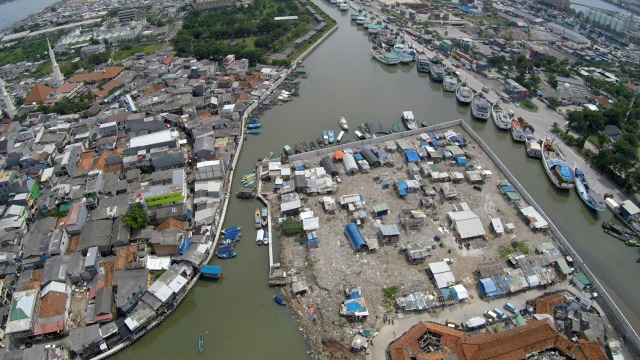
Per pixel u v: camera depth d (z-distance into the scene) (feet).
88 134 519.60
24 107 625.00
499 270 330.54
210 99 597.93
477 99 607.78
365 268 341.82
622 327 290.76
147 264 338.13
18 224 374.22
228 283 340.59
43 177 436.76
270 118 588.91
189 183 446.60
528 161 495.41
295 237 377.71
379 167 470.80
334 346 285.64
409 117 575.38
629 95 609.83
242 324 307.58
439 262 339.36
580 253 362.33
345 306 305.73
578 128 527.40
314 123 575.79
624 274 342.44
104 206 392.47
